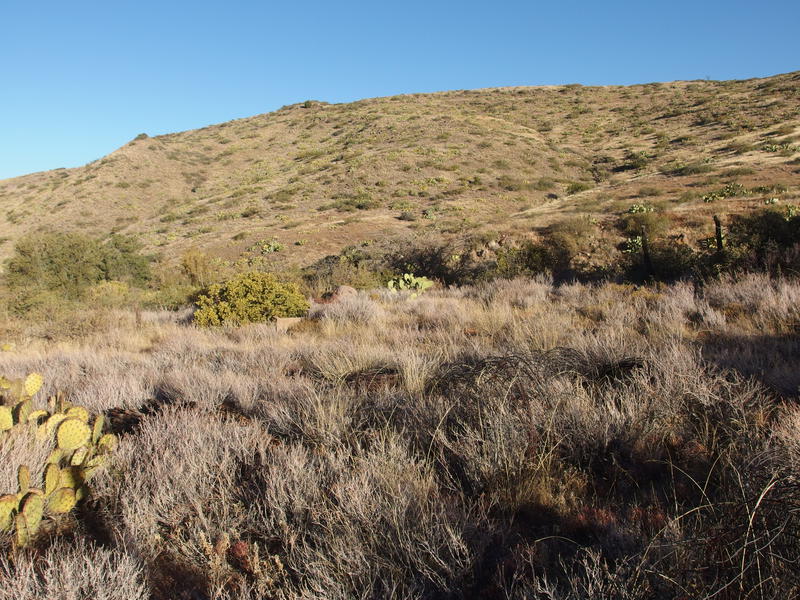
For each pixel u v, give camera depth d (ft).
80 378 21.59
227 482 10.09
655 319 24.17
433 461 10.31
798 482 6.64
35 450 11.10
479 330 26.00
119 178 234.79
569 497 9.02
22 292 48.93
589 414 11.24
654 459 9.96
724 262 39.32
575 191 151.02
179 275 81.76
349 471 9.84
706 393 11.39
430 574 7.02
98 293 60.34
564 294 38.91
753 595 5.75
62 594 6.73
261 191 198.49
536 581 6.15
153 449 11.83
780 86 246.88
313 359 20.75
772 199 63.62
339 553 7.18
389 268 70.95
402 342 24.61
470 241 70.54
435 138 232.53
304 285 56.85
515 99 343.87
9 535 8.82
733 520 6.36
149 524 8.94
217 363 23.49
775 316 22.77
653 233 56.34
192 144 304.71
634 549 6.94
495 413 11.37
